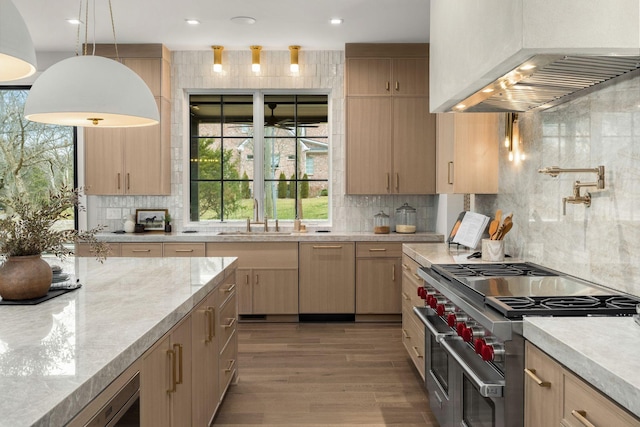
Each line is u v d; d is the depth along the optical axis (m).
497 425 1.72
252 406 3.00
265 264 4.85
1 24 1.26
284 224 5.40
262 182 5.41
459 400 2.20
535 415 1.56
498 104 2.74
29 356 1.28
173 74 5.24
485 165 3.48
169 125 5.24
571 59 1.80
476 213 3.62
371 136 4.98
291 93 5.39
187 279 2.47
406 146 4.98
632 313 1.70
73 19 4.25
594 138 2.27
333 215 5.34
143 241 4.82
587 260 2.34
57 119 2.35
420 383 3.37
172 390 1.82
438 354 2.61
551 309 1.72
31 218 1.99
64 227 5.30
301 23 4.40
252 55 5.16
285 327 4.73
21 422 0.90
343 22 4.38
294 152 5.43
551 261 2.70
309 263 4.86
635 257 1.98
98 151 5.00
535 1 1.63
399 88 4.98
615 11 1.63
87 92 1.94
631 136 2.00
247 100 5.39
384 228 5.04
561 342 1.37
